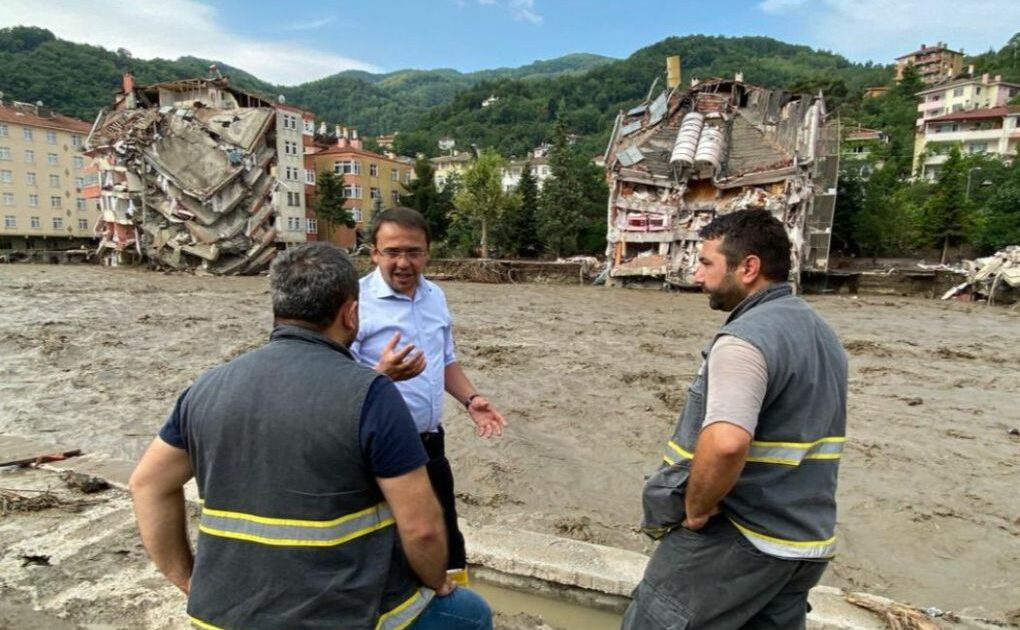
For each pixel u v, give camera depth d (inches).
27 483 213.9
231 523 70.5
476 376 483.2
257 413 69.9
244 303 962.7
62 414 367.2
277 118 1929.1
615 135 1578.5
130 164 1791.3
